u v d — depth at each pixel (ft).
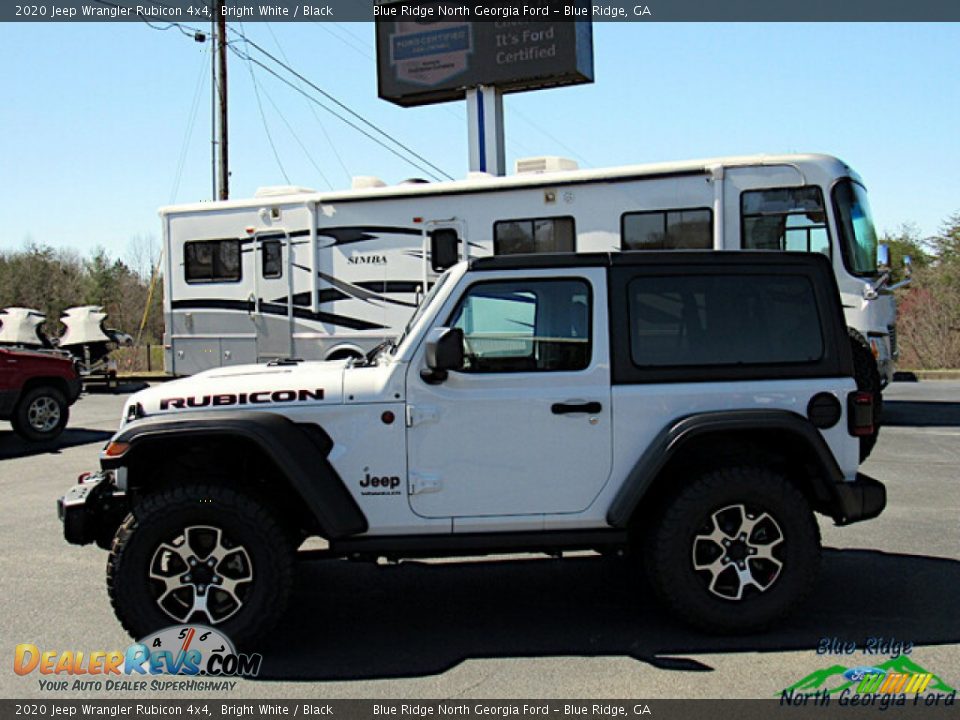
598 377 15.01
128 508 15.69
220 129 74.69
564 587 18.07
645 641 15.02
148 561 14.37
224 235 44.60
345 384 14.92
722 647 14.65
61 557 20.93
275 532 14.44
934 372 60.64
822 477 15.16
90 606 17.43
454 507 14.90
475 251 39.86
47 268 135.74
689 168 36.40
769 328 15.42
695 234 36.47
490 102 71.56
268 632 14.44
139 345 88.48
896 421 40.11
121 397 61.57
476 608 16.94
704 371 15.12
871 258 35.78
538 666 14.10
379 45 74.23
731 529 14.90
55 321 128.67
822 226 35.04
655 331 15.23
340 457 14.79
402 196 40.93
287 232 43.21
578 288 15.26
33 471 32.76
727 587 15.02
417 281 40.88
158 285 130.52
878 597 16.93
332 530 14.40
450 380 14.89
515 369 15.07
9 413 38.32
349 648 15.05
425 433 14.84
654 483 15.38
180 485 14.64
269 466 15.23
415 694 13.16
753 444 15.69
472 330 15.23
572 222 38.19
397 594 17.88
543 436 14.92
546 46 69.21
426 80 72.79
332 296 42.52
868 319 34.35
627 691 13.08
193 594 14.43
